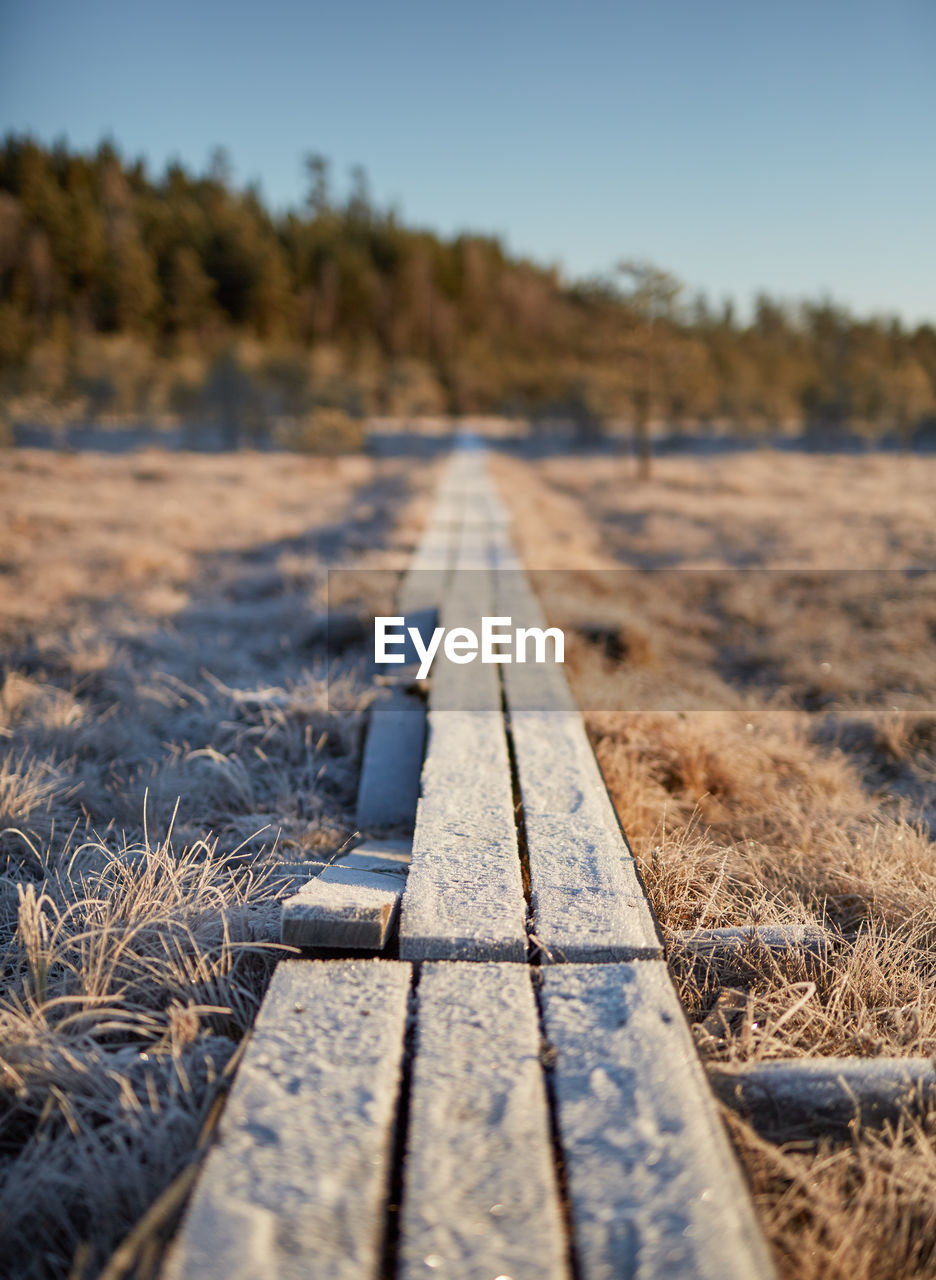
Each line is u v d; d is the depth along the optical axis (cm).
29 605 802
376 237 16250
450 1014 202
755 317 11931
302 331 12112
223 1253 135
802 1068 204
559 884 268
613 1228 142
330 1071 181
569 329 15538
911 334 8269
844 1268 161
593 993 211
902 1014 247
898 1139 189
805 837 371
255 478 2497
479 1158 157
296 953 240
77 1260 147
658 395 3297
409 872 273
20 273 9400
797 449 5409
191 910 272
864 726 557
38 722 492
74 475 2255
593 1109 170
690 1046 190
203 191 14938
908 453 4778
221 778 429
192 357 6719
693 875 317
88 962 241
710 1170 155
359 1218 143
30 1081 204
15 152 12275
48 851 343
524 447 6059
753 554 1299
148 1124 186
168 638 700
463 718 436
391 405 8119
